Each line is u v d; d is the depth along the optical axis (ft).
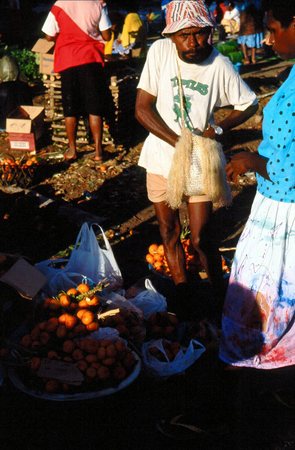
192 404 11.05
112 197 22.11
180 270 14.19
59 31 23.44
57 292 13.16
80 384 10.93
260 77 39.91
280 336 10.46
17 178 22.13
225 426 10.98
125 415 11.51
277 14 9.59
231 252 17.74
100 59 23.72
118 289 14.14
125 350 11.60
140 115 13.07
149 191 13.87
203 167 12.69
